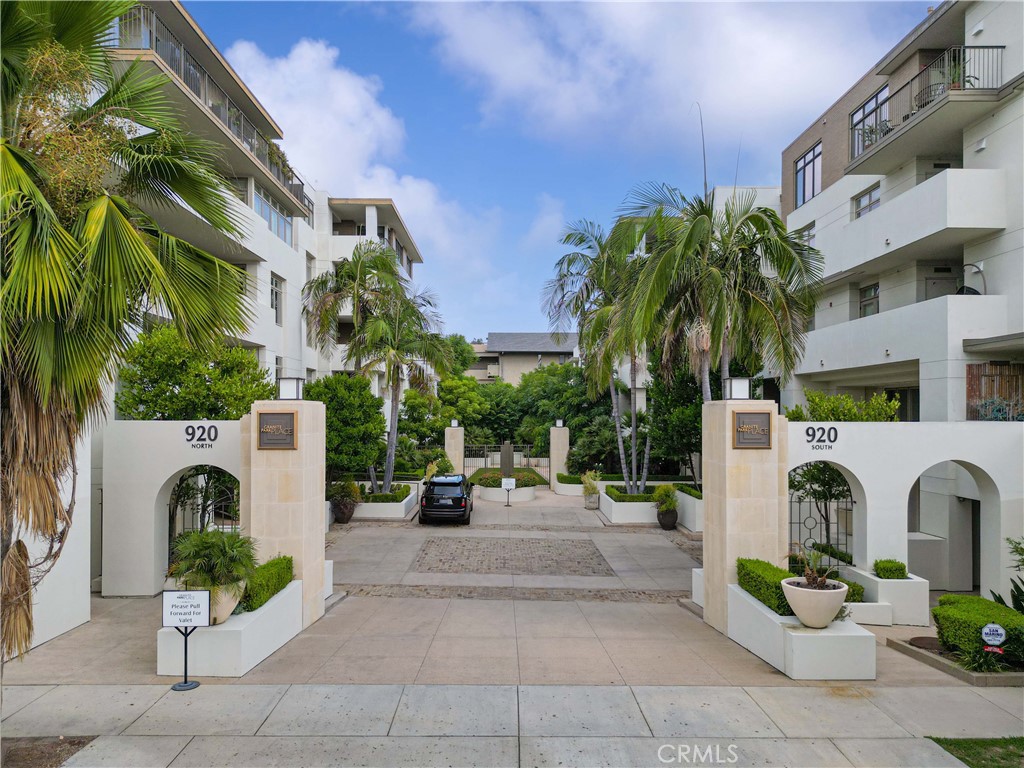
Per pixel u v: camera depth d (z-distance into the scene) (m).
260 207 20.91
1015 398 13.27
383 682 7.08
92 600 10.91
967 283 14.60
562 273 21.12
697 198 13.22
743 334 13.97
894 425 10.57
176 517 12.85
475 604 11.09
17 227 4.75
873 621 10.11
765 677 7.36
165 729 5.88
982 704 6.57
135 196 6.54
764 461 9.41
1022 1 13.05
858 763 5.33
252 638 7.55
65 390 5.38
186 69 16.78
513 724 6.00
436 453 31.84
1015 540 10.52
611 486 23.11
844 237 18.05
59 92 5.34
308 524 9.59
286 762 5.26
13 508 5.34
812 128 21.92
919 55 15.98
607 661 7.91
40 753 5.41
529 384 44.91
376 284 21.84
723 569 9.38
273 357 21.48
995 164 13.78
